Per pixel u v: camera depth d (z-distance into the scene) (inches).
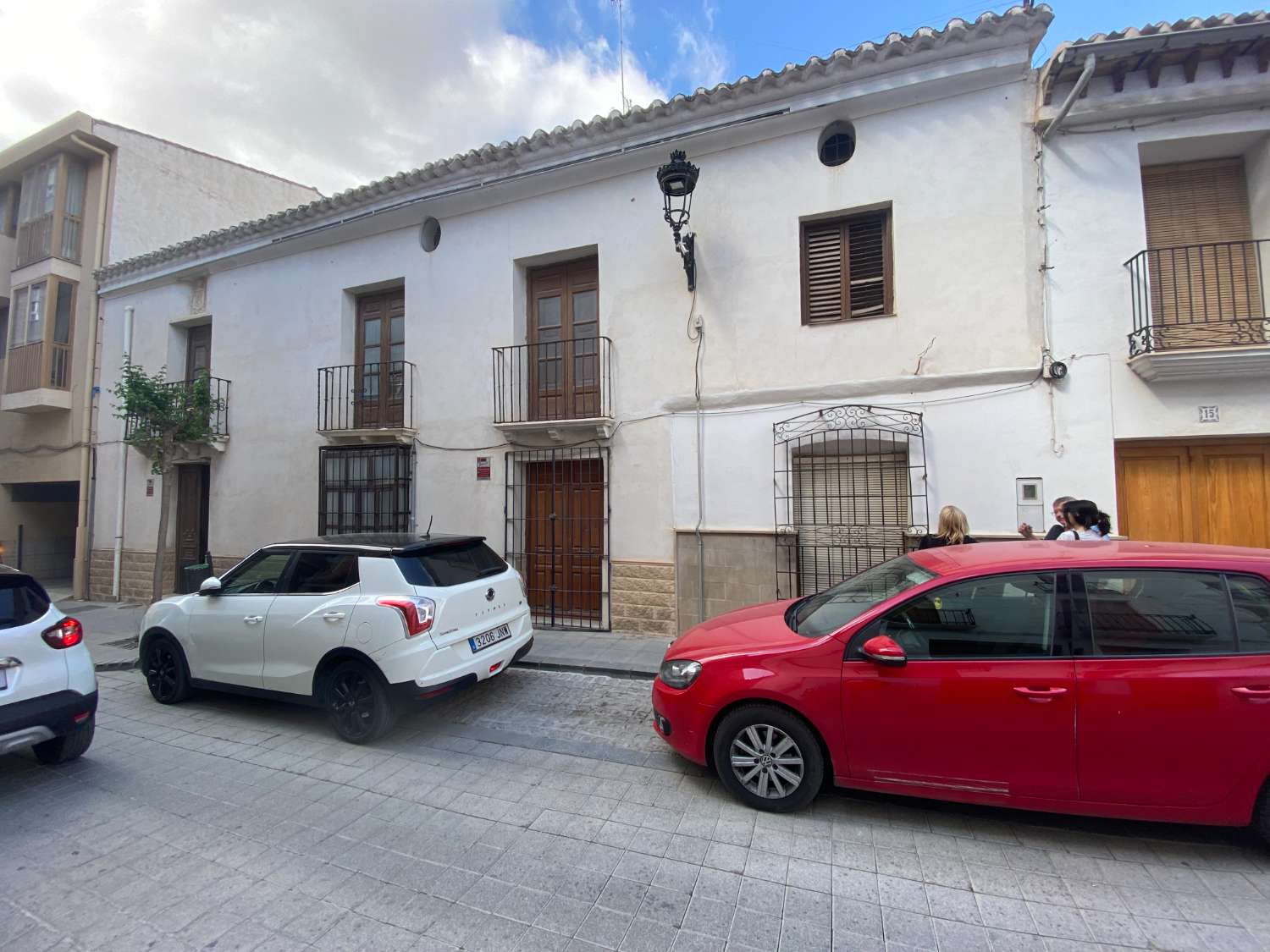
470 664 182.5
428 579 182.4
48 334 455.2
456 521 331.9
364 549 185.5
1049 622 118.3
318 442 372.8
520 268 327.3
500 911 101.7
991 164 236.8
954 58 235.9
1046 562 123.0
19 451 496.1
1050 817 128.9
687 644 151.4
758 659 134.0
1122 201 223.9
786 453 262.2
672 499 281.6
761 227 269.9
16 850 122.2
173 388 325.4
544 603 315.3
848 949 91.7
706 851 118.3
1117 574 119.0
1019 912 99.6
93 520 457.4
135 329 449.1
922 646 123.5
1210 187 229.5
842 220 264.4
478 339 329.4
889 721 122.0
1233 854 114.2
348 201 350.6
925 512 239.5
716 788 144.3
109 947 94.3
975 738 117.3
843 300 262.8
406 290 351.3
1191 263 227.6
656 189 289.9
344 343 370.3
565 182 308.2
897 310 247.9
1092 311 224.1
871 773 124.7
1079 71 219.9
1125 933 94.7
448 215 339.3
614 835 124.8
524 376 324.8
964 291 238.5
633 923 98.2
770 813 131.6
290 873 113.3
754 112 265.6
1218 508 215.6
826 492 261.9
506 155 307.9
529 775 153.3
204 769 159.5
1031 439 227.5
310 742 177.3
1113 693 111.5
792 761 130.2
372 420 367.6
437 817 133.6
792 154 265.6
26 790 148.6
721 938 94.6
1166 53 209.6
